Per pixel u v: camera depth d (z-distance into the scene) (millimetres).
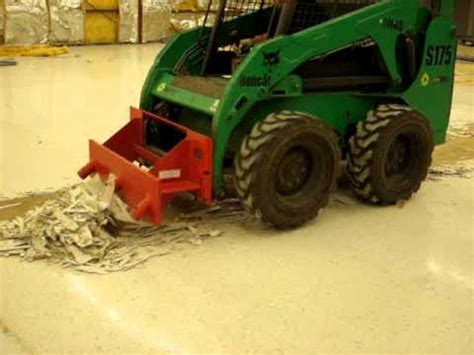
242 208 4070
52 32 11930
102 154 3863
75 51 11531
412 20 4246
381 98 4320
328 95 4090
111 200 3598
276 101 3900
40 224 3539
